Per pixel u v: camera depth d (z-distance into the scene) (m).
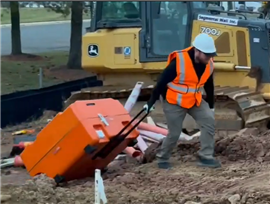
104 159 7.09
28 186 6.38
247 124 8.54
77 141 6.64
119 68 9.80
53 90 14.20
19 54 25.39
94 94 9.98
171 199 5.52
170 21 9.48
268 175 6.03
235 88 9.12
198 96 6.72
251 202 4.94
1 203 5.91
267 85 9.05
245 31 9.12
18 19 25.12
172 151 7.71
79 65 22.69
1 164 9.07
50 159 6.92
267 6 10.63
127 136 6.86
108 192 6.04
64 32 34.50
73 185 6.90
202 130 6.86
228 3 11.24
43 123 13.16
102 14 10.13
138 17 9.74
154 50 9.55
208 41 6.41
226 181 6.05
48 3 22.66
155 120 9.59
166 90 6.73
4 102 13.00
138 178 6.68
